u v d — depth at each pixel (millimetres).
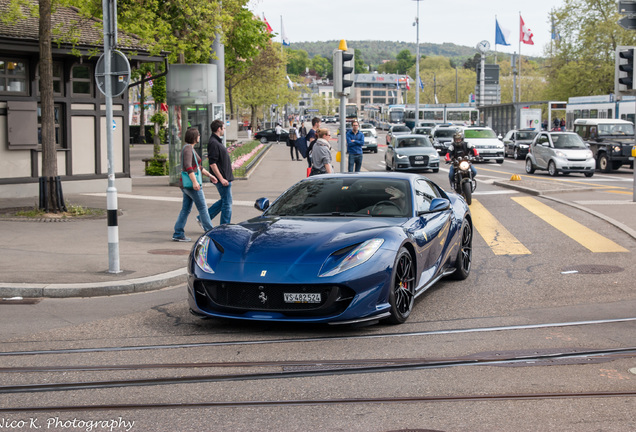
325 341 5879
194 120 22219
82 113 19016
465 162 16766
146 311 7117
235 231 6695
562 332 6102
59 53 17359
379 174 7902
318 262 5961
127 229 12602
